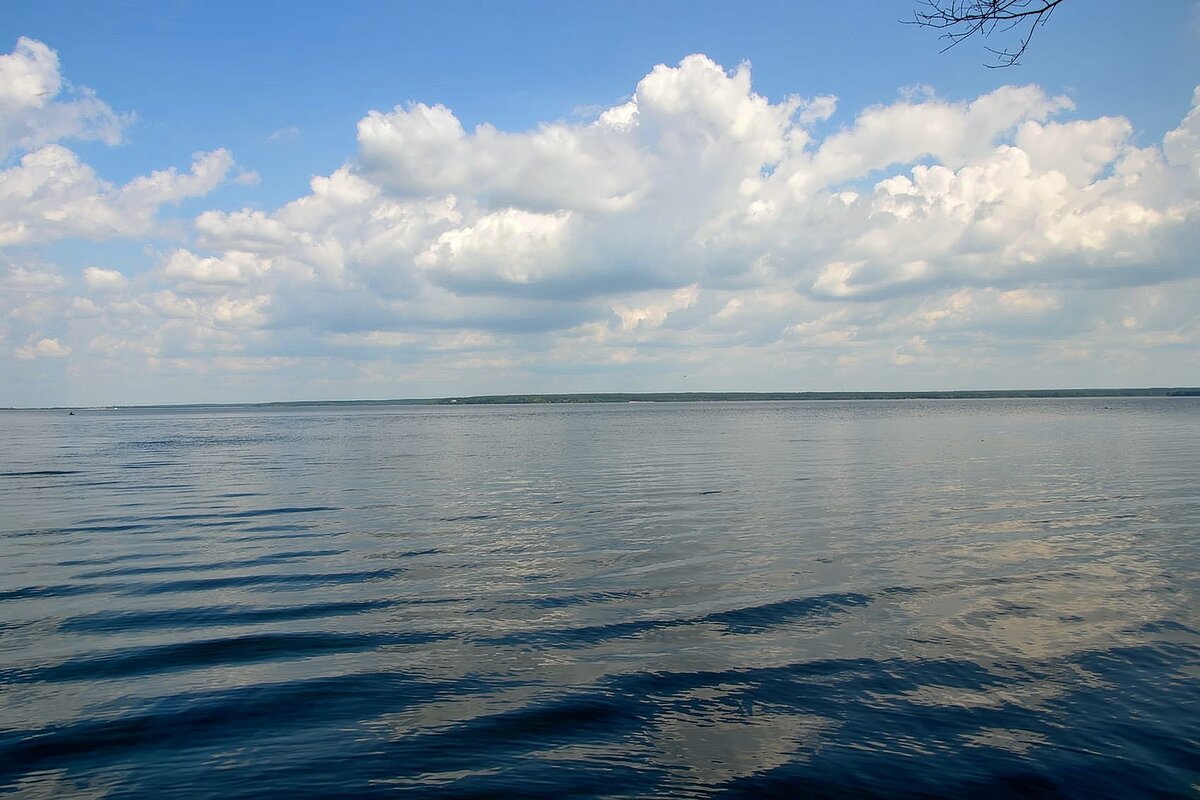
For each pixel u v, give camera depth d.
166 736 9.35
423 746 9.06
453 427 117.19
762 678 10.99
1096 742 8.98
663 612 14.34
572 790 8.10
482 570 17.91
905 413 156.75
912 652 11.97
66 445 74.44
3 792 8.08
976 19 8.27
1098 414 136.62
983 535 21.42
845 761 8.62
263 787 8.19
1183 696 10.20
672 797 7.98
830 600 14.96
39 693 10.66
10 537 22.58
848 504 27.91
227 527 24.22
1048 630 12.95
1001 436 71.25
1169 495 29.30
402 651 12.31
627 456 52.91
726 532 22.45
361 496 32.22
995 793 7.97
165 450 65.31
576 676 11.17
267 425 139.62
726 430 92.12
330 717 9.86
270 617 14.25
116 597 15.70
